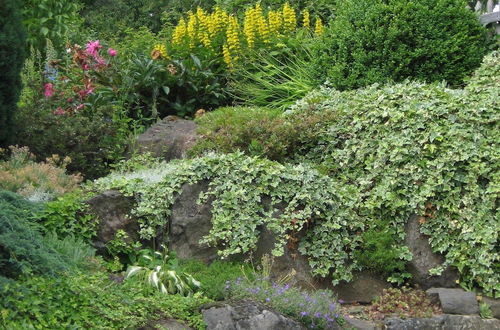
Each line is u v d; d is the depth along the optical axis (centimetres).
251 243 651
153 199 680
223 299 588
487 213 659
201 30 1168
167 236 679
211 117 863
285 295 578
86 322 480
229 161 685
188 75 1024
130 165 814
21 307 458
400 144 691
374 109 730
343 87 857
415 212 676
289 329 545
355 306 658
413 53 823
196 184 682
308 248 666
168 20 1581
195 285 604
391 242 674
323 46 903
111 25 1798
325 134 752
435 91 724
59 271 506
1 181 663
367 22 848
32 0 1174
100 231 657
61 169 727
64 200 648
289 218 660
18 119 809
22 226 516
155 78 1004
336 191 686
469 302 627
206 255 662
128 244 666
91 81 948
